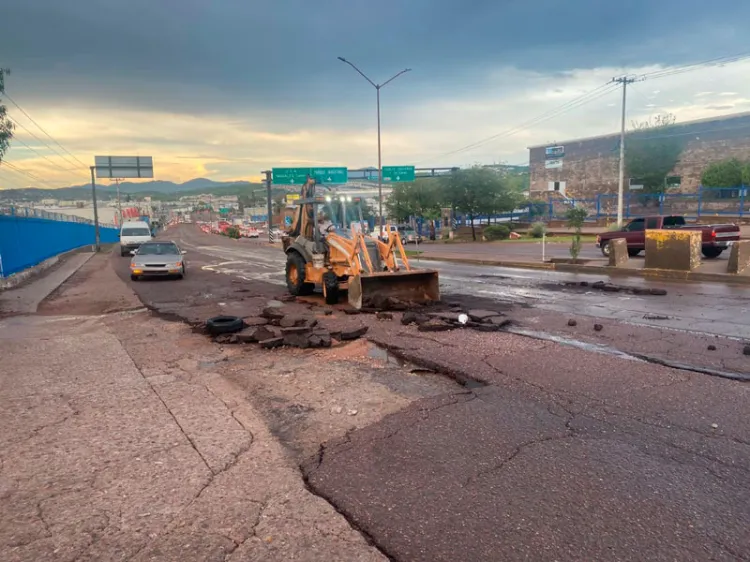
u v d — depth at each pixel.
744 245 14.84
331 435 4.43
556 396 5.25
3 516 3.19
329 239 11.69
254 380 6.04
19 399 5.36
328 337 7.74
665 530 3.00
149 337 8.57
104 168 54.31
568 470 3.71
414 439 4.28
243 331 8.36
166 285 16.67
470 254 29.08
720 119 42.06
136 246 33.12
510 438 4.27
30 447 4.18
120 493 3.46
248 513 3.21
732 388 5.41
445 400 5.22
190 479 3.65
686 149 44.19
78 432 4.49
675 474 3.65
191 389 5.69
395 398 5.35
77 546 2.88
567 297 12.13
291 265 13.37
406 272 10.78
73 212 83.69
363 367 6.54
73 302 13.02
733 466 3.75
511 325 8.84
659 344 7.34
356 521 3.13
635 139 46.75
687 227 20.77
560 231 47.09
